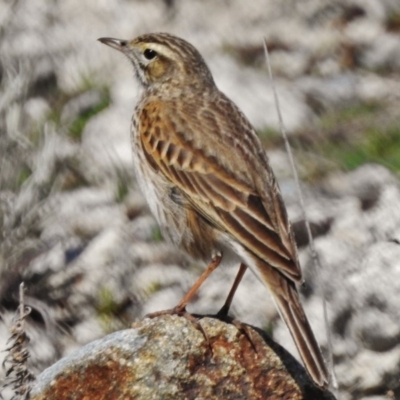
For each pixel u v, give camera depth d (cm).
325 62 2012
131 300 1521
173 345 1066
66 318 1498
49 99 1883
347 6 2156
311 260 1541
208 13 2153
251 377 1070
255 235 1102
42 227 1609
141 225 1636
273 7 2170
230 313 1464
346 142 1791
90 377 1065
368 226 1595
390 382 1395
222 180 1141
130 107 1845
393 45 2047
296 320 1052
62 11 2103
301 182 1703
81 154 1752
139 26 2109
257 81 1902
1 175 1597
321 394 1071
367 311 1458
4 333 1416
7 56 1911
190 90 1237
